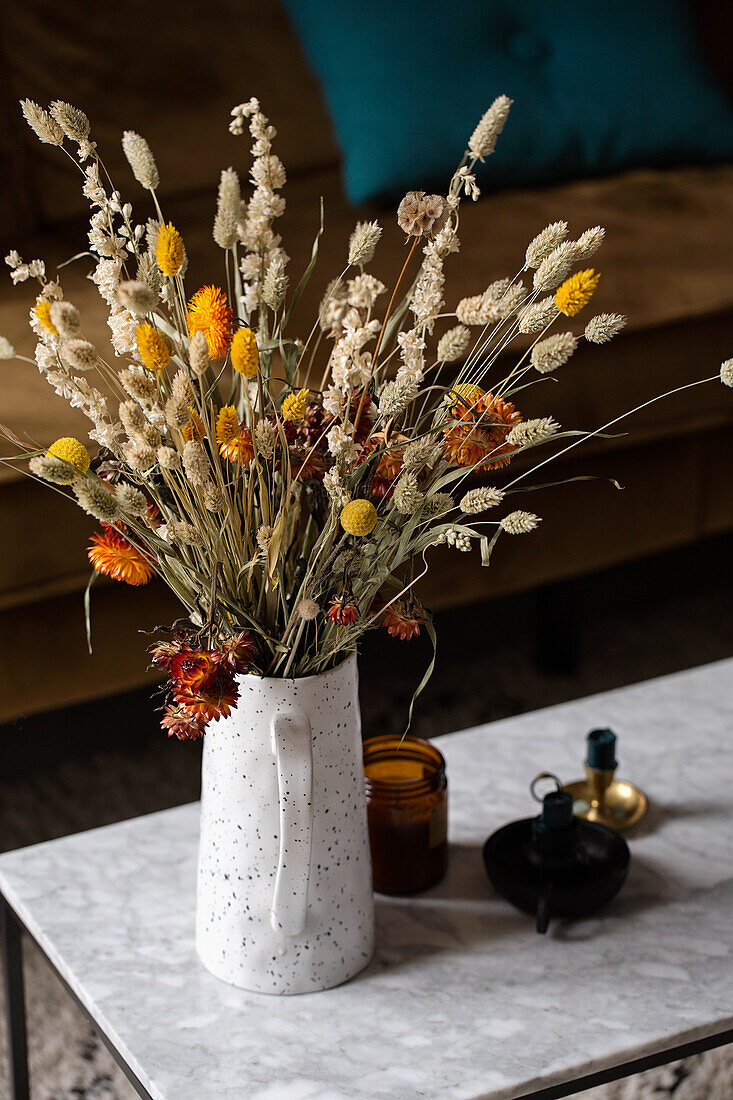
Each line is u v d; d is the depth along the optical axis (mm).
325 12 3312
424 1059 1767
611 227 3100
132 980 1854
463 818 2035
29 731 2809
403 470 1694
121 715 2857
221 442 1698
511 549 2795
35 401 2512
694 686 2229
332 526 1724
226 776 1795
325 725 1784
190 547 1771
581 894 1878
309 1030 1800
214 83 3301
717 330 2850
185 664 1699
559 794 1911
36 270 1685
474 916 1921
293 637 1765
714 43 3801
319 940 1825
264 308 1775
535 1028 1793
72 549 2469
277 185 1738
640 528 2914
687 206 3254
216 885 1828
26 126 3150
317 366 2531
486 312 1665
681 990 1825
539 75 3402
